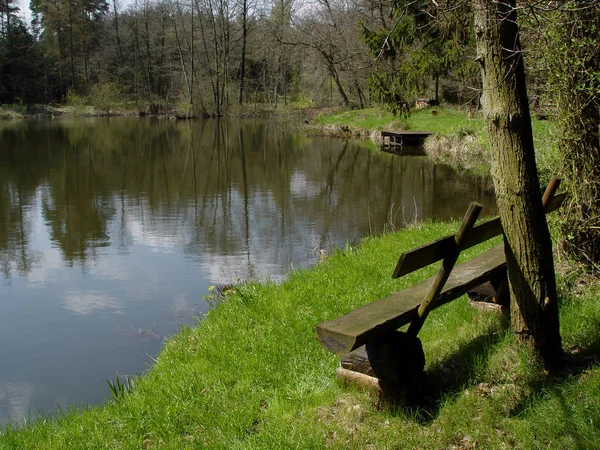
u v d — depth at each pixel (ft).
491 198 48.03
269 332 16.90
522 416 10.90
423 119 97.19
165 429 12.44
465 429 10.76
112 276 30.63
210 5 173.88
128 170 69.15
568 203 17.90
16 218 44.62
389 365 11.68
